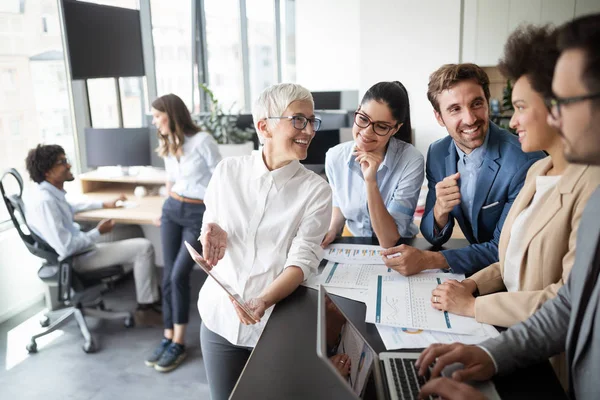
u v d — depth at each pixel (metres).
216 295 1.52
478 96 1.46
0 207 3.57
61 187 3.10
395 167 1.90
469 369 0.96
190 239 2.95
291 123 1.35
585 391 0.89
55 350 3.05
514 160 1.50
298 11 6.61
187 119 2.96
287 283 1.35
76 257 3.14
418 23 4.56
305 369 1.05
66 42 3.64
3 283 3.41
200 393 2.61
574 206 1.06
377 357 1.07
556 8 4.52
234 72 6.39
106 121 4.63
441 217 1.65
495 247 1.51
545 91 0.93
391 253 1.52
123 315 3.30
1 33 3.52
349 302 1.34
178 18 5.29
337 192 2.03
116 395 2.60
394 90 1.67
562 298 1.01
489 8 4.59
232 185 1.49
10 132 3.65
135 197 3.99
